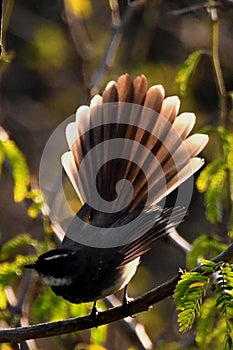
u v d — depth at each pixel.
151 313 15.30
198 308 7.07
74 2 13.87
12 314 10.59
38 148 20.77
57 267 8.41
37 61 20.66
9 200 17.38
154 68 14.63
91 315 8.21
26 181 10.93
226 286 7.08
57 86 21.30
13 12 20.83
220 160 10.62
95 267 8.25
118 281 8.34
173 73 15.04
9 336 8.00
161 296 8.00
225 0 11.40
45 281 8.48
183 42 20.31
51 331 8.06
